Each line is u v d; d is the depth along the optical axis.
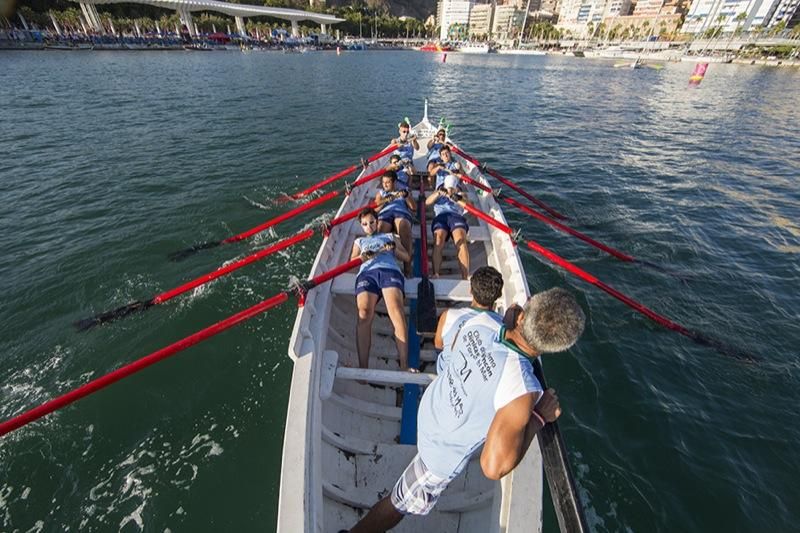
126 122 16.75
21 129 15.15
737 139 17.09
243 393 4.90
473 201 7.75
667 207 10.22
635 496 3.90
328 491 3.03
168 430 4.45
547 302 1.68
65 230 8.21
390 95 27.12
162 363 5.23
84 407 4.65
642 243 8.45
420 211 6.79
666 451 4.31
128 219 8.74
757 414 4.71
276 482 3.99
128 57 50.16
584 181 11.92
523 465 2.73
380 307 5.31
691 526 3.69
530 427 1.84
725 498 3.88
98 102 20.58
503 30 133.25
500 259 5.59
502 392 1.75
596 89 32.62
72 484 3.93
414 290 4.70
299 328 3.69
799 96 30.11
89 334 5.66
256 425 4.53
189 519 3.70
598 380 5.14
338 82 32.66
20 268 6.96
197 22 85.12
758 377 5.20
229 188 10.55
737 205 10.39
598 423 4.60
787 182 12.12
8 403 4.64
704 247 8.31
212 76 33.06
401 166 7.82
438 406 2.11
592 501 3.85
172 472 4.05
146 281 6.77
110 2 70.75
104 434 4.39
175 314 6.05
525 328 1.74
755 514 3.77
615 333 5.92
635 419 4.65
